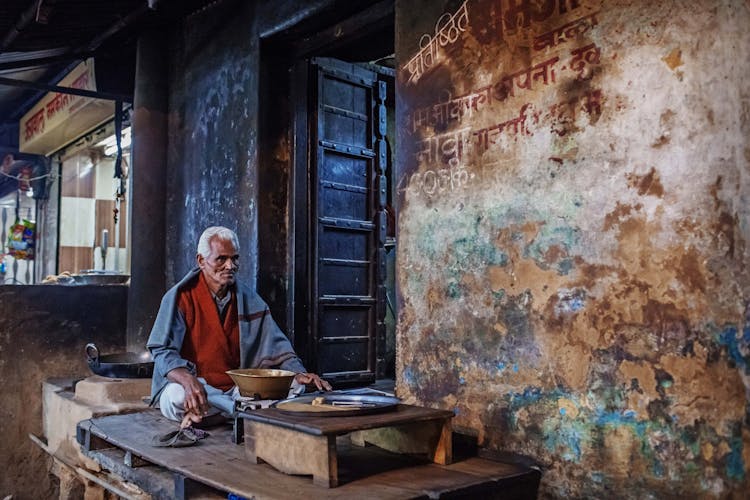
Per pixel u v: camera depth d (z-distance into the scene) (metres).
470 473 2.68
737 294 2.22
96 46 5.99
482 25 3.07
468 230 3.11
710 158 2.29
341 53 4.77
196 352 3.78
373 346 5.07
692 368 2.33
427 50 3.34
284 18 4.38
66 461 4.55
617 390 2.54
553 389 2.75
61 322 5.79
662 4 2.42
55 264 9.92
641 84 2.48
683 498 2.35
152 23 5.66
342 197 4.91
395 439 3.04
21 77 8.42
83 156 9.70
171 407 3.54
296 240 4.62
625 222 2.52
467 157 3.12
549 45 2.79
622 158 2.53
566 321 2.71
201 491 2.75
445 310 3.22
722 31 2.27
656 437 2.42
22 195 13.28
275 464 2.69
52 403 5.07
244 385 3.18
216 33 5.17
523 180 2.88
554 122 2.76
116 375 4.50
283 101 4.75
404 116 3.47
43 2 4.74
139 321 5.64
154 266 5.68
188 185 5.46
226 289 3.89
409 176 3.43
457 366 3.15
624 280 2.52
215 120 5.12
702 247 2.30
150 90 5.73
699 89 2.32
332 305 4.78
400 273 3.46
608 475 2.56
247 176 4.70
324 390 3.43
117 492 3.71
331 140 4.84
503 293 2.96
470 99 3.12
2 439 5.50
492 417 2.98
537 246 2.82
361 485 2.51
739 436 2.21
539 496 2.76
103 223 9.76
